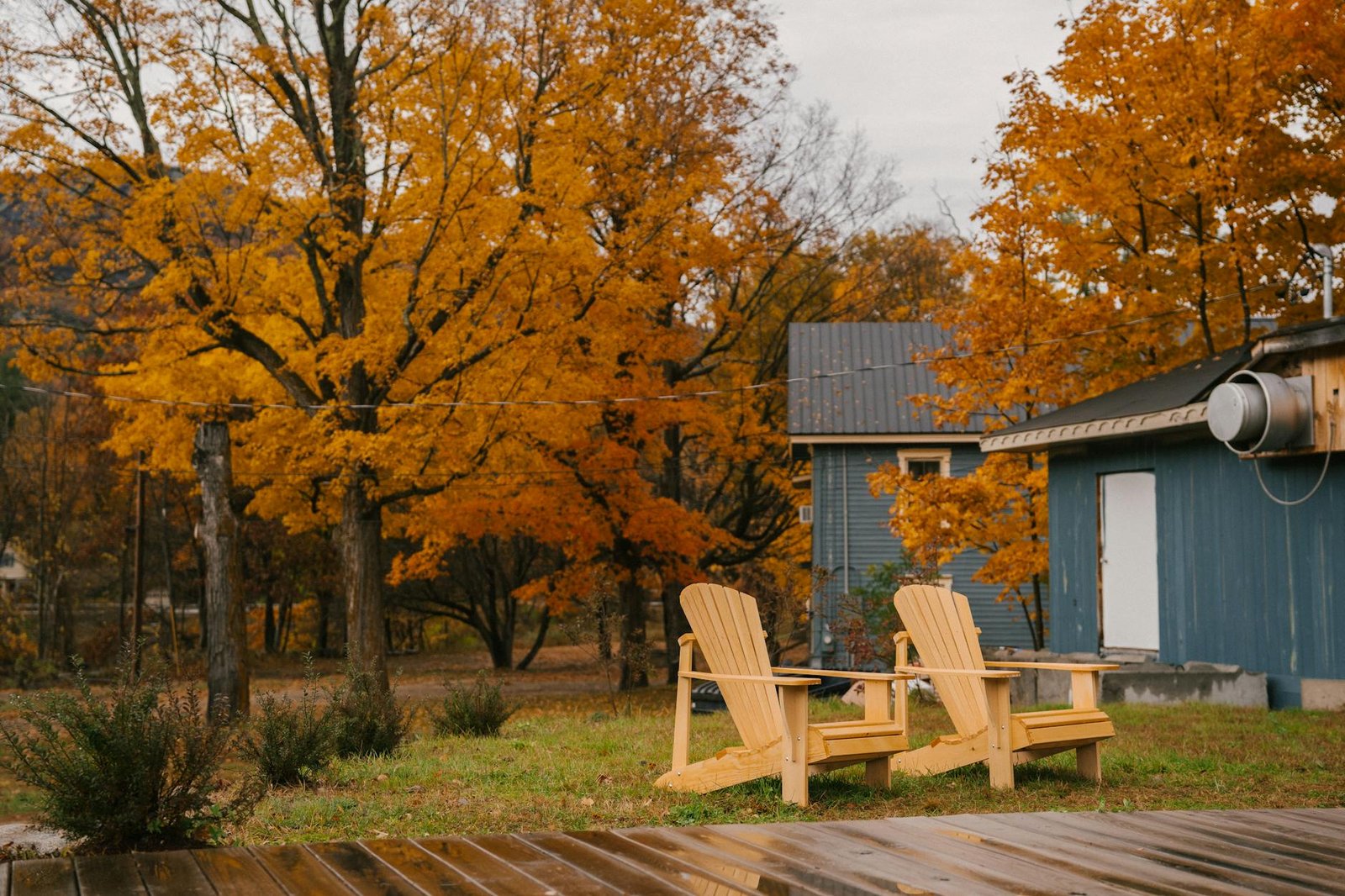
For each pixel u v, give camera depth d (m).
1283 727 10.02
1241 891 3.89
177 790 5.63
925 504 17.42
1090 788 7.02
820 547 26.77
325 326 19.70
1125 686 12.64
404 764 8.60
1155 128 14.89
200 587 36.84
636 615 26.08
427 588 40.19
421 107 18.78
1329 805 6.49
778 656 18.69
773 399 32.25
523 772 7.82
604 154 20.08
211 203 18.00
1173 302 16.06
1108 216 15.84
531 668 37.97
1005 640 26.50
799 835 4.80
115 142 18.69
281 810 6.49
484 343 18.56
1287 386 12.09
